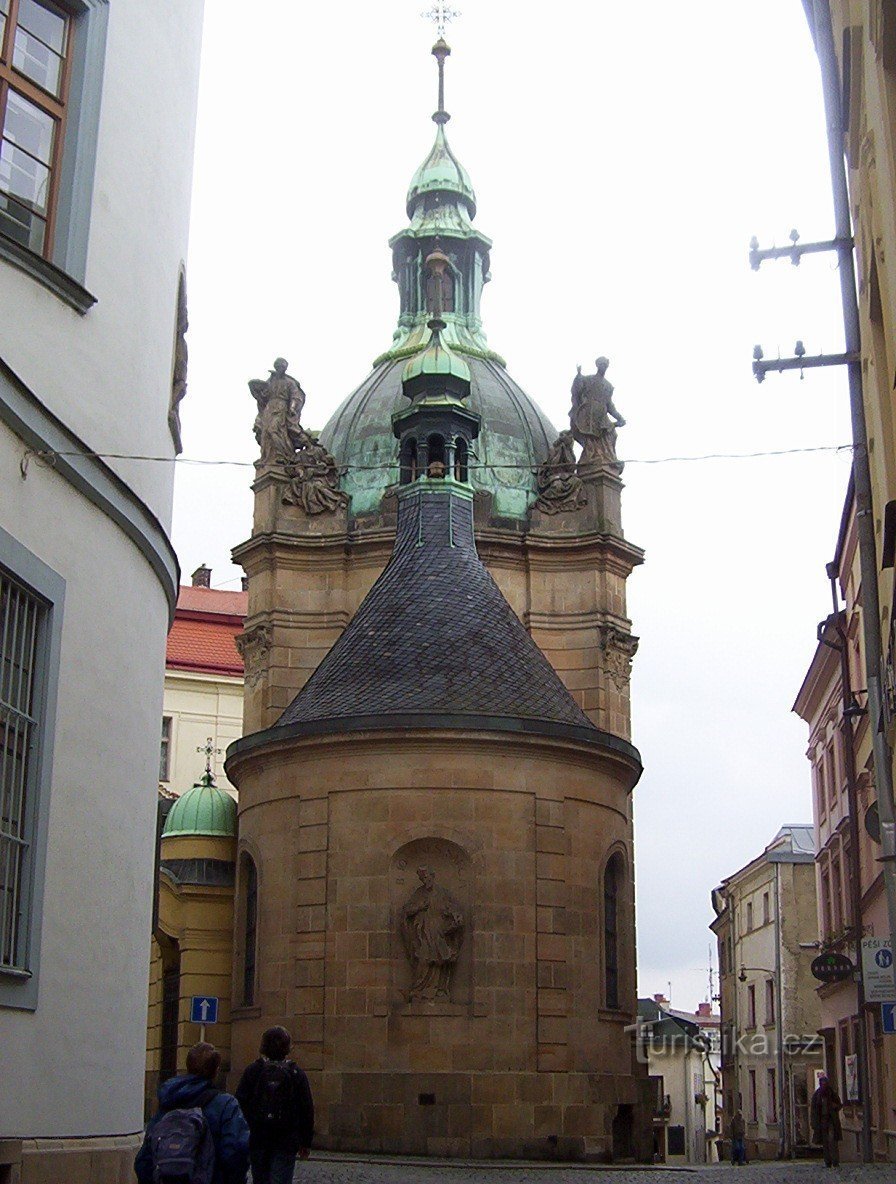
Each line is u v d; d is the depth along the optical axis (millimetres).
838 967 39156
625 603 51031
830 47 21812
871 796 42031
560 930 36312
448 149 60438
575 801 37594
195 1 21438
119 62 18438
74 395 17031
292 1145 16062
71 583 16688
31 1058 15148
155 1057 45500
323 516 50625
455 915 35375
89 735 17016
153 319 19422
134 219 18766
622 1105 37344
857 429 21203
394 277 59812
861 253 20469
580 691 49594
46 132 17234
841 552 44906
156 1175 10977
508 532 50219
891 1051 36750
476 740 36500
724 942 85375
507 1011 35094
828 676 50781
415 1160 32656
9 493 15359
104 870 17266
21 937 15219
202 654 72375
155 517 19109
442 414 43188
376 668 38406
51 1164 15273
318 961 36188
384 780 36531
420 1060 34656
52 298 16672
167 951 46094
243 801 40281
